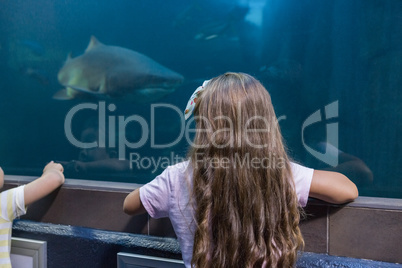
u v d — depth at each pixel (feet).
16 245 5.22
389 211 3.61
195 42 55.88
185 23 54.65
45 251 5.06
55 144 55.77
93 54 22.89
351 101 34.68
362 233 3.74
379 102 29.84
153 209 3.28
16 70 46.80
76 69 22.82
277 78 39.99
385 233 3.66
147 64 23.43
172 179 3.19
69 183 5.12
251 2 47.62
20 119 51.11
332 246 3.85
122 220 4.74
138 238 4.57
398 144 29.60
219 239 2.85
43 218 5.23
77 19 52.13
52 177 4.73
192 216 3.03
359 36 31.63
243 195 2.83
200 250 2.84
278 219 2.85
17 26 38.45
